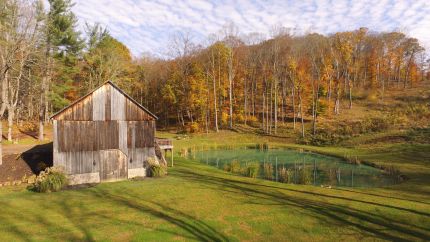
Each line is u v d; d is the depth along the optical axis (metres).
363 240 11.76
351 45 60.66
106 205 15.72
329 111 57.19
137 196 17.59
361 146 39.41
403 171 25.17
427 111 49.03
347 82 66.00
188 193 18.36
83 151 21.22
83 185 20.52
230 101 56.47
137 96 69.81
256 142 48.16
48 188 18.44
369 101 61.28
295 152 40.28
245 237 11.95
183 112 67.75
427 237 11.97
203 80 57.91
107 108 22.31
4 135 38.47
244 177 24.23
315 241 11.69
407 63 72.56
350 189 19.92
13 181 20.33
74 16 41.62
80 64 48.53
